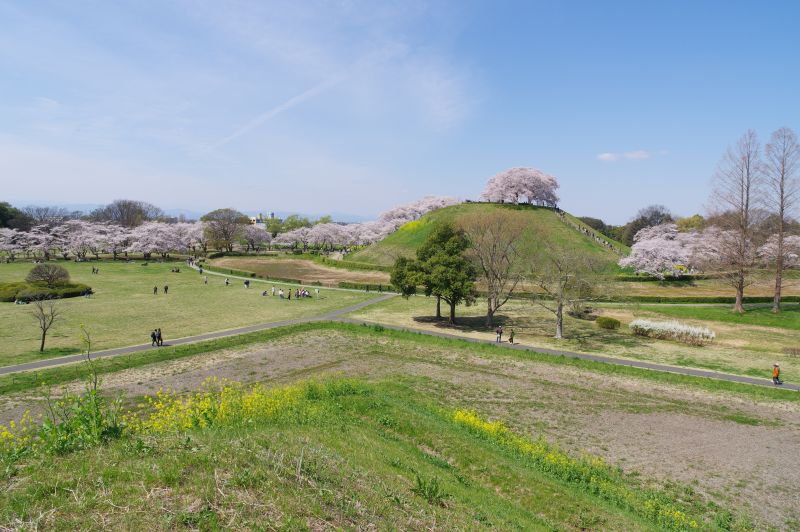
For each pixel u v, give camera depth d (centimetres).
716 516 1312
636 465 1641
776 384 2569
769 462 1692
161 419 1277
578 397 2358
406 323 4194
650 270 6425
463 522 835
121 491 645
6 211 11488
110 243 10262
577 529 1064
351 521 692
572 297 3878
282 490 712
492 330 3981
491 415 2083
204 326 3822
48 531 548
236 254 12031
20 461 754
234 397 1451
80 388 2272
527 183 10119
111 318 4125
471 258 4312
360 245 13288
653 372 2711
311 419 1350
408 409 1762
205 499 644
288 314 4466
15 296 4997
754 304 5028
